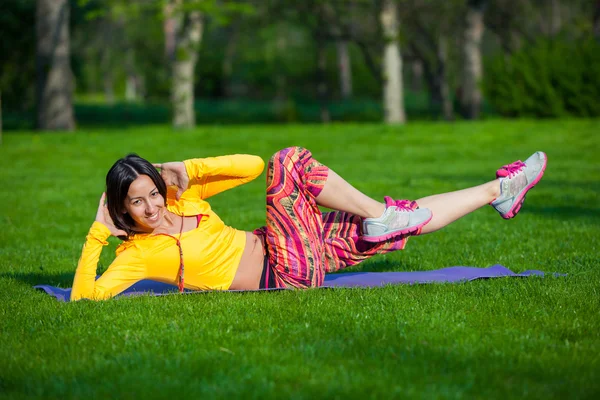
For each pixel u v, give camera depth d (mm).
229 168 4535
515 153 16016
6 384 3268
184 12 23375
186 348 3672
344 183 4516
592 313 4230
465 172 13211
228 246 4645
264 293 4633
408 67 61375
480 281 5062
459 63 37969
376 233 4543
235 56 49094
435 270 5445
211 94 48094
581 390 3072
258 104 41469
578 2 37219
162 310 4348
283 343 3748
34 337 3957
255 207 9625
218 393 3074
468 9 29562
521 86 24406
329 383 3162
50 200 10477
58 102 23344
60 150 17031
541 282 4969
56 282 5633
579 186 11055
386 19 26188
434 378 3229
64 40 23391
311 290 4648
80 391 3145
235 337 3836
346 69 46344
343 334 3852
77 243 7480
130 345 3734
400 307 4348
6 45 28781
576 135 18719
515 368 3338
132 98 65688
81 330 4023
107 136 20031
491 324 4039
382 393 3041
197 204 4598
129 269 4539
